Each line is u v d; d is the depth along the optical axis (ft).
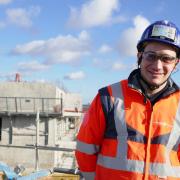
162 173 9.87
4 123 108.17
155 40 10.04
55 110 106.32
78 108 121.08
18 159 103.35
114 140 10.27
